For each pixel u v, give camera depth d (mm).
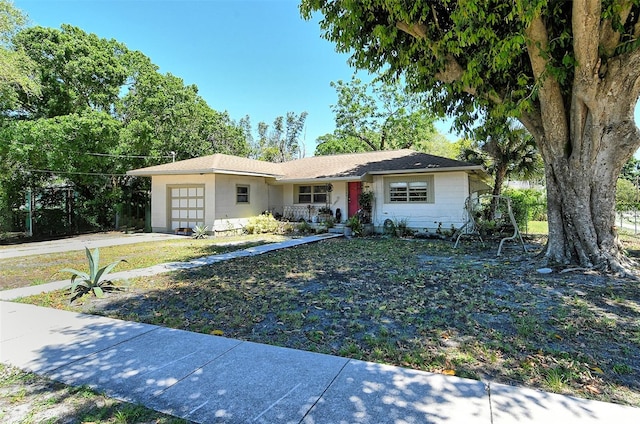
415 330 3746
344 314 4289
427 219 13250
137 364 2967
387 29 6883
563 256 7047
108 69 16703
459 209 12633
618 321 3922
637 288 5336
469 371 2834
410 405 2309
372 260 8047
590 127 6512
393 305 4602
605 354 3121
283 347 3328
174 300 5008
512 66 7211
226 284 5898
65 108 15891
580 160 6766
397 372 2779
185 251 9977
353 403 2344
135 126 16281
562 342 3389
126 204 18188
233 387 2580
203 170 13258
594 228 6773
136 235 14648
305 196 16609
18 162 13359
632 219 19750
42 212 15633
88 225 17406
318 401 2375
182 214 14891
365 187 14625
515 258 8078
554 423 2096
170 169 14320
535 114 7434
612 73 6062
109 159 15562
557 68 6180
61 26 16047
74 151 13953
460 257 8406
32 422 2211
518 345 3312
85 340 3502
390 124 26062
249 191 15531
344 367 2881
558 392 2512
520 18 5277
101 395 2502
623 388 2561
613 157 6574
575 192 6887
